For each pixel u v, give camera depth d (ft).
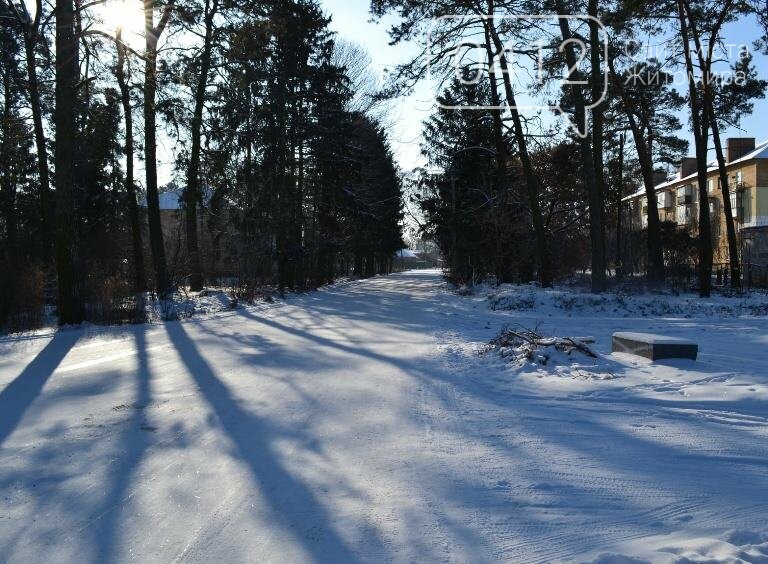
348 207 132.36
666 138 112.06
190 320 59.82
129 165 82.02
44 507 14.24
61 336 47.03
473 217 117.50
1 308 51.26
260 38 80.94
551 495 15.02
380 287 132.67
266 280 98.73
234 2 79.20
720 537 12.69
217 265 102.06
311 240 127.95
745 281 114.73
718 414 22.68
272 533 12.89
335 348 40.45
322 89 119.96
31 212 103.40
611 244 153.48
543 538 12.71
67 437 19.89
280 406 24.20
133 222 81.61
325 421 21.91
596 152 83.20
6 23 62.34
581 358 32.50
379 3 79.77
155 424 21.48
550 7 75.31
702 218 78.59
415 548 12.24
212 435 20.12
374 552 12.06
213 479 16.03
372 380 29.48
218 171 90.33
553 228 119.14
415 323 57.41
